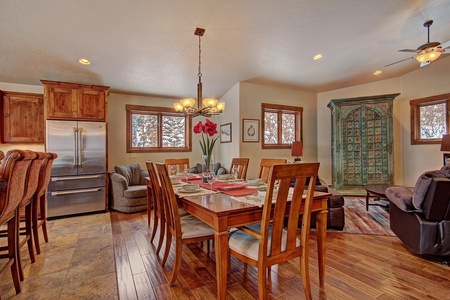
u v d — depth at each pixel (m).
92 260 2.37
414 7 2.72
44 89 3.72
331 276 2.03
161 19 2.76
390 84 5.27
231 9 2.63
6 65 3.58
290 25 3.00
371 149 5.17
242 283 1.95
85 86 3.99
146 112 5.40
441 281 1.93
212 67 4.19
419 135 4.90
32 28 2.82
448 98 4.33
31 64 3.60
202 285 1.92
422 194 2.21
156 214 2.78
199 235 1.98
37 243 2.50
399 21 3.00
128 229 3.30
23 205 2.06
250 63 4.12
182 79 4.61
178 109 3.34
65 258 2.41
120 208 4.18
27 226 2.30
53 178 3.72
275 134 5.64
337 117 5.36
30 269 2.18
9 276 2.08
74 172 3.89
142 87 4.82
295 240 1.64
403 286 1.87
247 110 5.06
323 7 2.67
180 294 1.80
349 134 5.32
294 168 1.48
